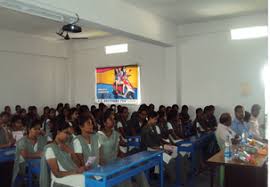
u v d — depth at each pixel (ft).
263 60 19.81
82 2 13.29
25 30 23.65
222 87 21.38
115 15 15.38
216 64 21.56
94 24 14.39
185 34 22.12
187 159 15.81
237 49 20.74
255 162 10.89
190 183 15.42
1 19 19.99
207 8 17.90
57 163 9.63
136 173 10.92
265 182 11.09
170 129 17.53
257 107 17.19
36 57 26.58
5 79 24.21
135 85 25.11
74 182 9.35
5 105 24.18
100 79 27.32
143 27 17.89
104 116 11.51
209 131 19.67
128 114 23.41
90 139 10.60
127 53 25.70
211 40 21.70
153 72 24.27
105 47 26.96
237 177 11.51
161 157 12.67
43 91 27.20
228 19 20.53
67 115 17.02
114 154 11.44
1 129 16.19
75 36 26.11
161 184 12.84
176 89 22.44
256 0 16.48
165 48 22.80
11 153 13.70
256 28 19.72
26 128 14.71
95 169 9.59
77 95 29.04
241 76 20.66
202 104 22.17
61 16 12.69
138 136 17.51
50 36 26.13
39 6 11.37
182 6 17.35
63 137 9.92
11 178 13.61
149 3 16.58
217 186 14.62
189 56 22.56
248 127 16.79
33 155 12.73
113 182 9.43
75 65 29.04
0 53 23.82
